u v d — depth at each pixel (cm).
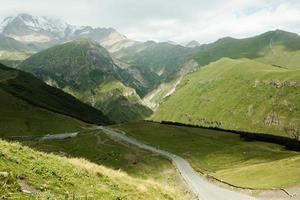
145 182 3378
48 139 17875
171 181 9381
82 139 16488
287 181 6931
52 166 2536
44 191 1939
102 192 2400
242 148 13688
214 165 11494
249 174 8350
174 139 16738
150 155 13300
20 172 2083
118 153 13612
